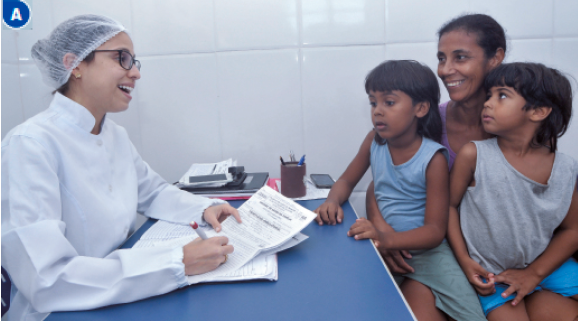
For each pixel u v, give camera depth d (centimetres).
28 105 147
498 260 91
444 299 83
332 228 83
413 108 92
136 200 92
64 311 52
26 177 63
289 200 83
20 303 73
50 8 142
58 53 77
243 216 82
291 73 147
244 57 147
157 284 55
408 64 94
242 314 49
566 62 143
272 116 151
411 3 142
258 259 65
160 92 149
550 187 86
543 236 89
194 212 87
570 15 140
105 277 56
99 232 76
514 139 86
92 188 77
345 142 152
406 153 98
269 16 144
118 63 80
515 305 82
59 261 58
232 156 154
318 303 51
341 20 144
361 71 147
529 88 80
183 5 143
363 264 64
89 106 83
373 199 111
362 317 48
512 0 140
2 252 58
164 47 146
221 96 149
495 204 88
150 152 154
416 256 95
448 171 94
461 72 95
